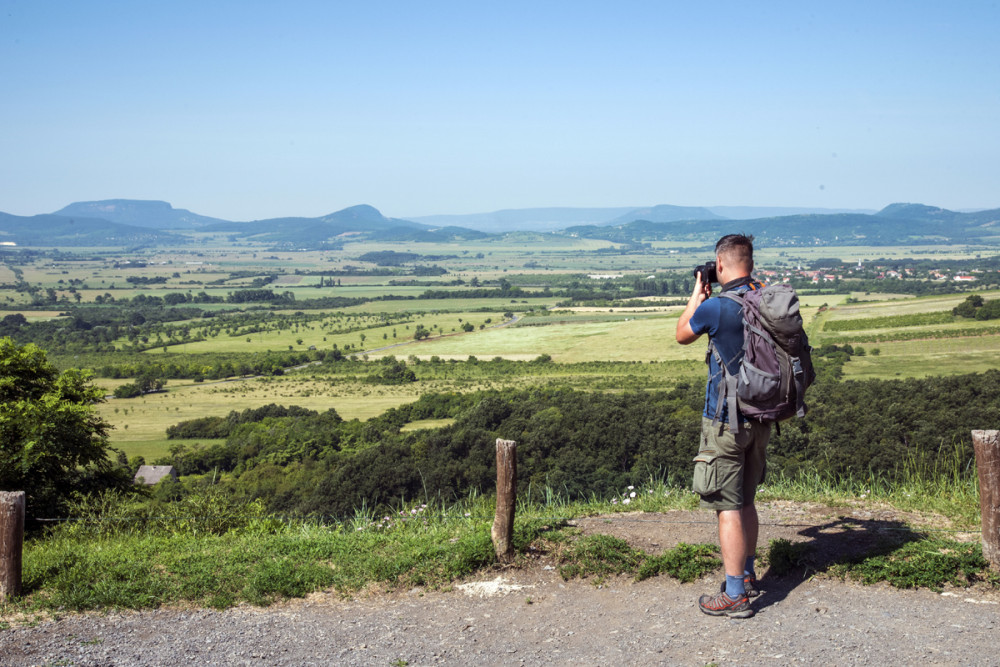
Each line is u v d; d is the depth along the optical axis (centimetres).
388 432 5609
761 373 414
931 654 373
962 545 490
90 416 1037
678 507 639
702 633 410
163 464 5200
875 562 475
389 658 402
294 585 494
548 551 527
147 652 417
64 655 415
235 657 409
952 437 1577
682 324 459
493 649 407
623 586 484
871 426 2083
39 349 1053
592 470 2009
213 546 605
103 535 764
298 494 2516
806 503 639
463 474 2188
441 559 515
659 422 2558
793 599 449
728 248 456
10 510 488
